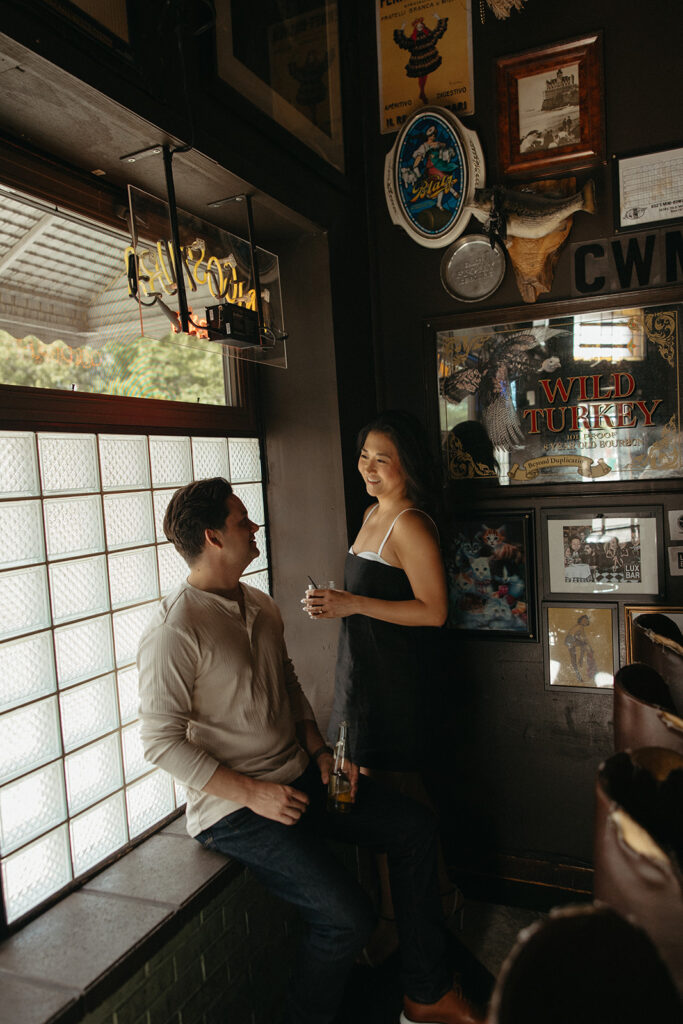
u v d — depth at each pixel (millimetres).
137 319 1860
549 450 2494
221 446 2346
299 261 2443
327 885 1643
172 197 1721
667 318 2324
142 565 1975
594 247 2389
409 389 2703
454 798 2686
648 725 1290
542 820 2578
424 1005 1908
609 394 2406
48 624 1658
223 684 1728
